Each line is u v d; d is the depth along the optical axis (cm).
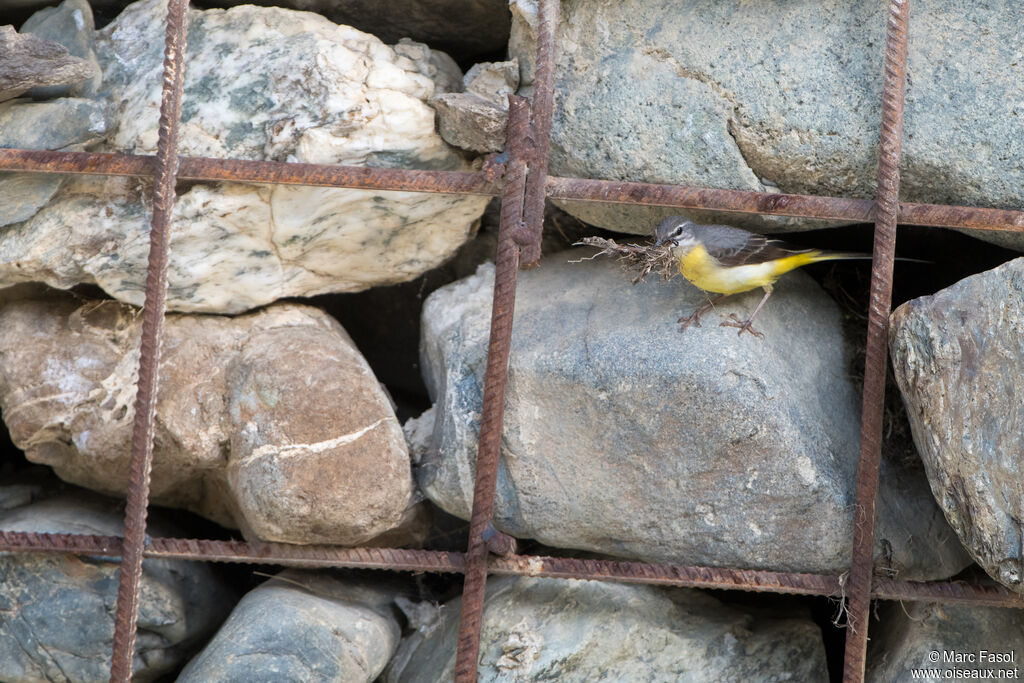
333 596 795
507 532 762
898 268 840
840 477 703
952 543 727
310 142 731
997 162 676
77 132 740
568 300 775
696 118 718
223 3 830
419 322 909
